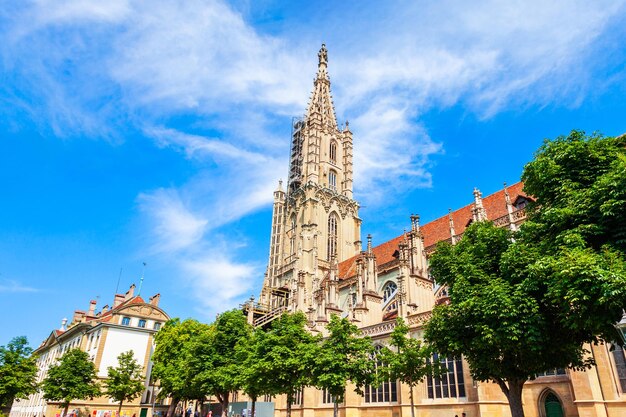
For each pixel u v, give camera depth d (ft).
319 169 340.80
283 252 335.26
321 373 119.65
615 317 58.49
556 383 112.06
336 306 219.41
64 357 216.95
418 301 166.20
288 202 344.08
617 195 60.95
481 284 78.69
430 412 132.26
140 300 294.66
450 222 191.01
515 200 173.37
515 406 77.10
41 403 307.78
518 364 76.95
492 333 70.69
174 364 212.43
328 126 364.17
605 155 74.28
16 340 219.00
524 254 74.79
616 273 54.54
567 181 73.51
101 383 248.52
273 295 307.99
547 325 70.74
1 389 202.18
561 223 69.72
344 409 160.45
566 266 59.41
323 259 300.61
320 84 387.34
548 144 82.58
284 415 201.57
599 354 105.60
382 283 220.84
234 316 181.57
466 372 125.08
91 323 284.61
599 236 66.13
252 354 143.64
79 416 240.94
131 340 270.87
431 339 88.17
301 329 140.67
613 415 100.12
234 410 181.37
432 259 95.50
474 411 119.44
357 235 334.24
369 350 124.57
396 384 146.92
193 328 225.56
